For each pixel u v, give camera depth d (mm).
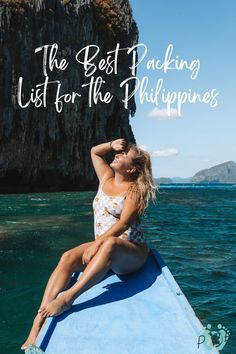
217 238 14008
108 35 65500
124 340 3139
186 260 10422
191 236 14391
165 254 11156
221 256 10969
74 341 3176
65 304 3654
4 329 5500
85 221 17281
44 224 16203
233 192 61656
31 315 5992
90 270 3844
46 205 27406
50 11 57125
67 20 59375
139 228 4492
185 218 20312
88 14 61656
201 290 7820
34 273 8289
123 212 4328
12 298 6719
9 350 4875
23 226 15562
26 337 5250
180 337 3131
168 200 36656
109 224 4469
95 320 3482
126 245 4176
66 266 4082
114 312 3592
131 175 4523
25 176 56594
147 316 3492
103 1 66375
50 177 59219
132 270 4383
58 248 11016
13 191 55469
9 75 53344
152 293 3939
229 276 8859
